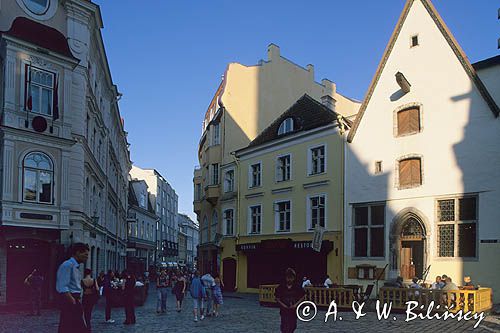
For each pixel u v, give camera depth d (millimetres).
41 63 21859
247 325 14672
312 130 27938
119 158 47250
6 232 20453
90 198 27312
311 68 42906
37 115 21453
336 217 25891
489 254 19734
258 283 31266
